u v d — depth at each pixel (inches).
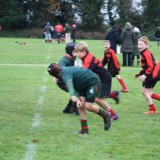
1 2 5167.3
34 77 1210.6
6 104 797.2
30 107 774.5
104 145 527.5
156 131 606.2
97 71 660.1
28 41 3619.6
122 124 647.1
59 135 572.4
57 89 998.4
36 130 597.6
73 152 495.2
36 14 5369.1
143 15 5354.3
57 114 717.9
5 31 5049.2
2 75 1238.9
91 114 719.7
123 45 1582.2
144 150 509.4
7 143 527.2
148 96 738.2
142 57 740.0
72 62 708.0
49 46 2815.0
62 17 5433.1
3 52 2153.1
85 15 5300.2
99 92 584.4
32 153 487.5
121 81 980.6
